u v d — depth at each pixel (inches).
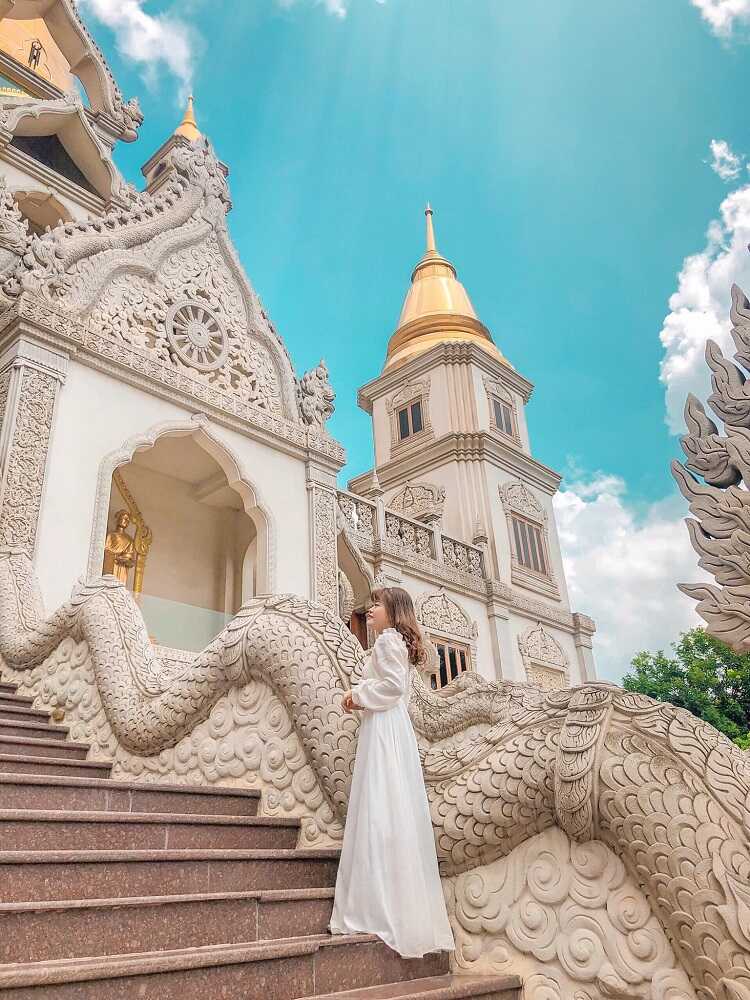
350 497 606.5
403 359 940.6
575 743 129.2
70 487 322.7
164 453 440.8
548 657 768.9
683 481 148.3
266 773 179.2
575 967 120.3
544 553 844.0
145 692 211.9
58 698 242.7
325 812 163.8
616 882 121.2
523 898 131.4
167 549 481.7
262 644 186.5
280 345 469.7
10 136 537.6
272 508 419.2
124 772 207.8
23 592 276.7
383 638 143.2
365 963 116.9
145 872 126.7
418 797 133.3
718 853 108.2
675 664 922.1
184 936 112.9
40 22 702.5
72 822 138.8
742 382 147.8
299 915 128.0
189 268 433.1
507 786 137.2
